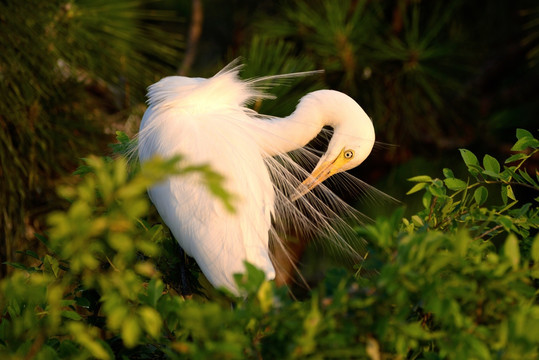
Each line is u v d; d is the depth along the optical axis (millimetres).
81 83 7316
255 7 10641
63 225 2424
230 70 5980
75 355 3184
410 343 2922
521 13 8453
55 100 7082
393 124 8391
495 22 9562
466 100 9109
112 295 2891
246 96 5992
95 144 7324
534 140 4398
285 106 6793
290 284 6691
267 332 2969
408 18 8867
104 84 7742
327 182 7500
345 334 2684
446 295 2734
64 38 6895
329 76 8266
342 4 8305
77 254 2580
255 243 4918
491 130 8969
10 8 6559
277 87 6848
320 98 5953
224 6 10766
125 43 7387
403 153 8734
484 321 3002
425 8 8984
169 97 5777
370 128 5957
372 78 8297
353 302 2689
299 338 2609
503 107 9453
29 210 7027
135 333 2773
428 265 2783
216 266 4832
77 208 2443
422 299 2812
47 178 7168
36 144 6898
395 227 3064
